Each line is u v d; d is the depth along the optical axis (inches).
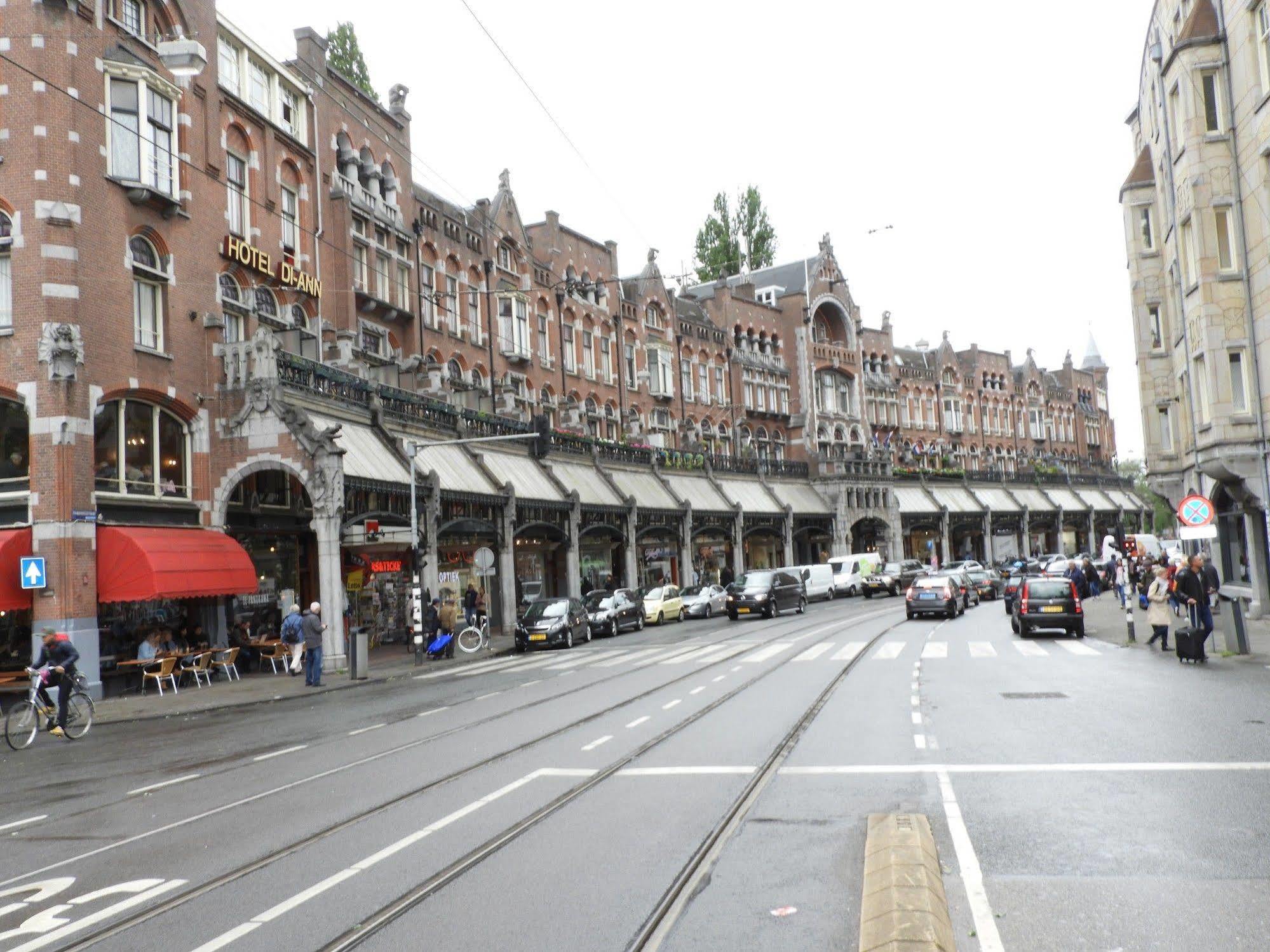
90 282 930.7
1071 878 264.5
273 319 1203.9
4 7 916.0
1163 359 1368.1
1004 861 281.6
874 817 323.9
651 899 261.9
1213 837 296.8
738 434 2524.6
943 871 274.1
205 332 1083.3
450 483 1274.6
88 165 938.7
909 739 475.8
